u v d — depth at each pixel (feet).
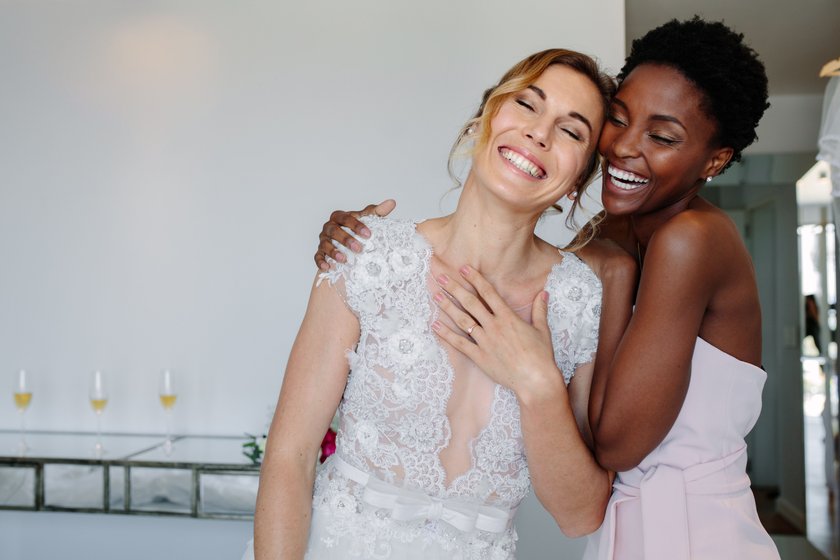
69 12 11.64
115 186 11.52
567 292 4.75
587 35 10.63
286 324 11.17
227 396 11.25
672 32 4.42
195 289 11.33
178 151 11.40
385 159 11.01
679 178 4.42
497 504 4.72
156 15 11.47
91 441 10.79
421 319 4.50
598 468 4.67
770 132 17.30
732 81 4.23
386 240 4.56
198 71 11.37
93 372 10.69
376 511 4.53
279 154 11.20
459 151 4.55
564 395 4.35
